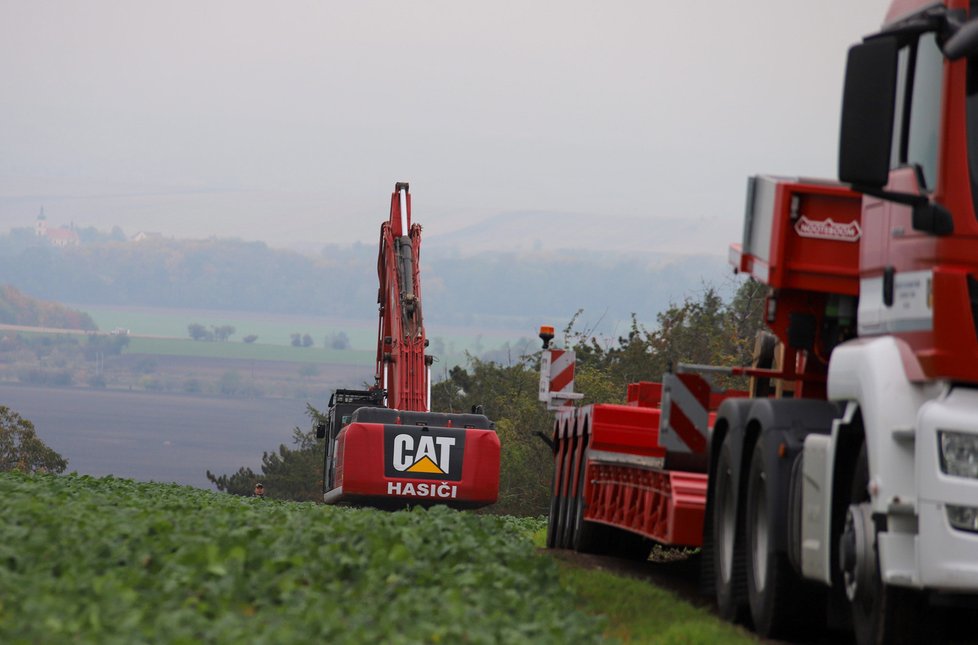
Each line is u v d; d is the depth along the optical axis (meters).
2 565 31.73
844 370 31.11
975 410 27.03
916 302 28.23
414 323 112.19
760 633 33.88
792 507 32.66
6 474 80.25
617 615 34.09
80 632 24.48
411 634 25.67
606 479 52.00
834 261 35.84
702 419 40.62
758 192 38.50
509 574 34.34
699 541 40.22
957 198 27.45
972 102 27.73
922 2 30.12
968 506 26.66
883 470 28.16
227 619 25.61
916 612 28.45
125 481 85.50
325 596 29.27
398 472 98.56
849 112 27.34
